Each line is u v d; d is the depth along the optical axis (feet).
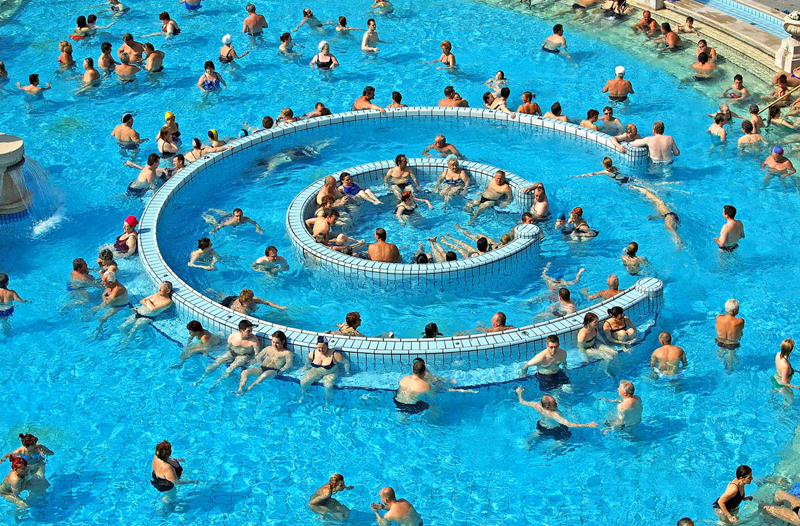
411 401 39.29
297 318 46.19
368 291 48.42
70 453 38.09
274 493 35.99
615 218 53.62
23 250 52.16
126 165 60.29
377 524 34.27
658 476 36.19
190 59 75.92
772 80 65.67
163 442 35.58
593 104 66.95
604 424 38.58
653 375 41.27
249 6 78.28
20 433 39.11
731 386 40.57
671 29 75.20
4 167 53.16
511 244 49.55
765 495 34.88
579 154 60.64
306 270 50.11
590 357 41.68
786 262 49.08
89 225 54.49
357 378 40.98
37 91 69.56
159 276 47.55
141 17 83.92
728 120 62.13
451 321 45.93
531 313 46.14
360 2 86.28
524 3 83.97
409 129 64.80
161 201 54.90
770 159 56.24
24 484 35.83
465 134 63.77
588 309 43.42
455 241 51.16
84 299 47.24
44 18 83.66
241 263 50.70
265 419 39.63
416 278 47.44
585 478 36.27
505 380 40.55
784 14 72.54
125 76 71.67
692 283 47.80
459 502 35.40
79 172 60.18
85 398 41.09
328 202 52.39
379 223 54.60
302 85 71.67
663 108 65.21
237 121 66.54
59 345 44.37
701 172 57.67
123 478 36.81
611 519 34.50
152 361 43.14
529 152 61.21
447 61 72.84
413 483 36.32
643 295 44.37
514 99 68.13
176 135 62.49
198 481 36.60
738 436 37.91
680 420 38.86
